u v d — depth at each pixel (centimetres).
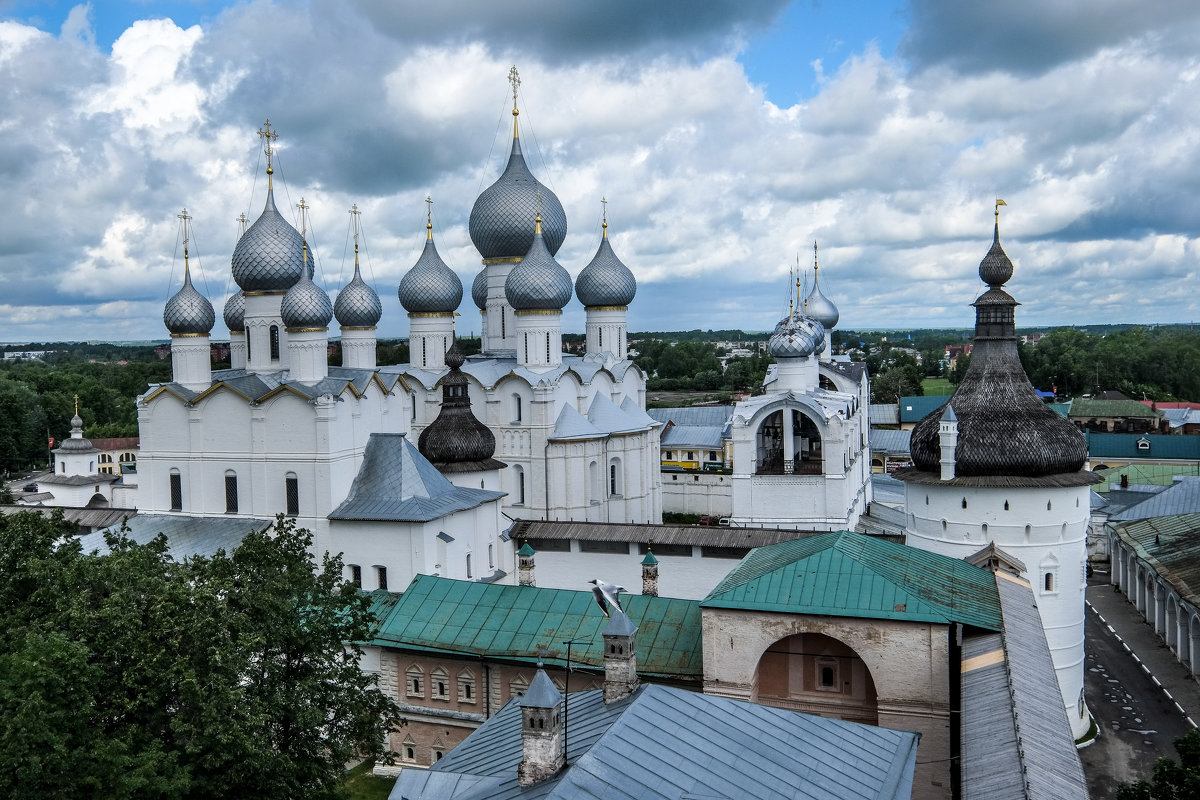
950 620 4459
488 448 8525
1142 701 6931
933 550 6544
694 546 7569
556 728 3209
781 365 9375
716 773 3170
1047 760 3172
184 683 3578
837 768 3384
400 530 7119
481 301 11875
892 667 4541
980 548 6359
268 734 3906
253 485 7575
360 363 9838
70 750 3456
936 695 4475
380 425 8062
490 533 7931
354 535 7275
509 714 4181
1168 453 14500
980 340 6631
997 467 6303
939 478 6462
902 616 4503
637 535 7750
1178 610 7675
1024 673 4000
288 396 7406
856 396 9994
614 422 10019
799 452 9956
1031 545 6297
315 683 4131
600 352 11131
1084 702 6550
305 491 7394
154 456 7925
